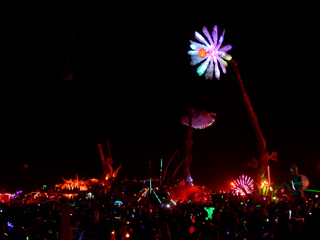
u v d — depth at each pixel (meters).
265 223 15.14
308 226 14.38
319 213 14.55
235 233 15.97
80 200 31.36
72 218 19.44
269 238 14.13
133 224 17.00
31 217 21.17
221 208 21.67
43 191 43.44
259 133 32.44
